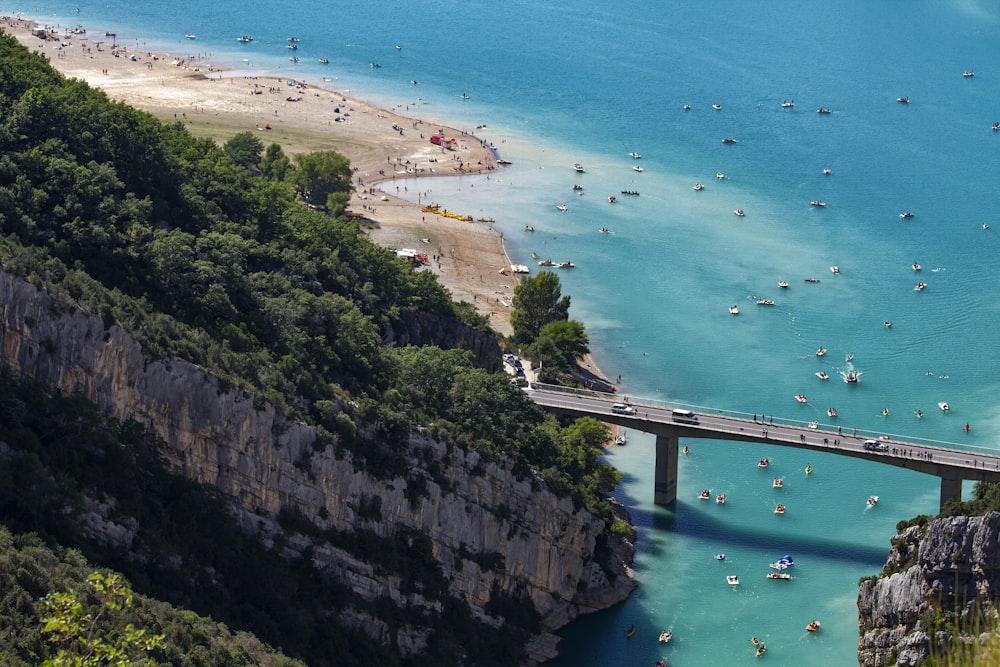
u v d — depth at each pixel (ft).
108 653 519.19
